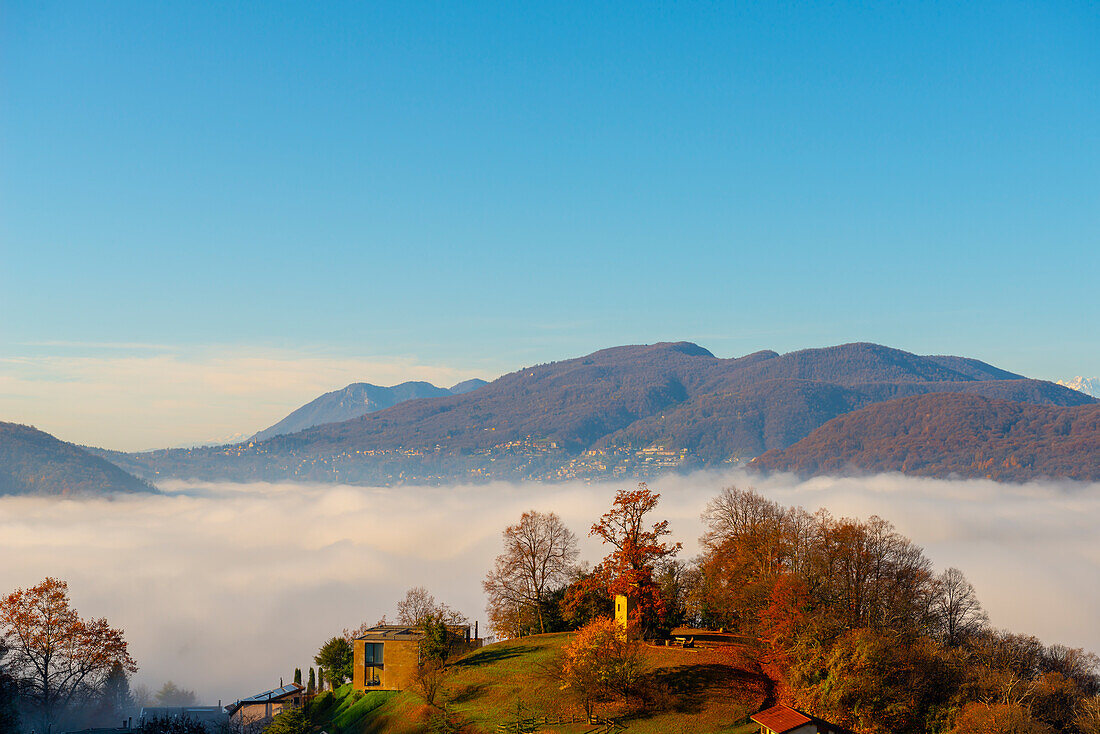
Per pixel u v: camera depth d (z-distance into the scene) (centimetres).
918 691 6444
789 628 6938
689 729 6200
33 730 8875
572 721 6619
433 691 7512
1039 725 6056
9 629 9456
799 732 5322
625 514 8581
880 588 7738
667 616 8988
